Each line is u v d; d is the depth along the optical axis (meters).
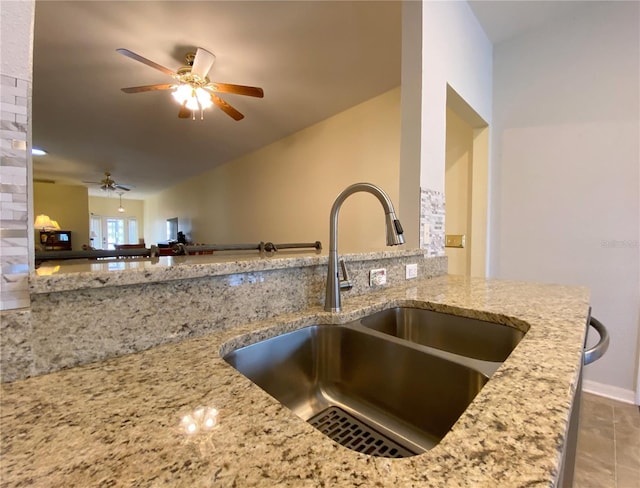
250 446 0.34
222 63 2.35
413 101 1.57
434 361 0.68
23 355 0.49
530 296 1.15
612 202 1.93
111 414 0.40
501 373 0.51
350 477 0.29
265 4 1.75
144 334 0.62
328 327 0.90
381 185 2.87
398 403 0.75
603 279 1.97
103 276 0.56
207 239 6.04
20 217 0.49
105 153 4.67
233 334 0.72
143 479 0.29
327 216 3.43
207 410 0.41
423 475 0.29
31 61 0.49
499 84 2.37
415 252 1.48
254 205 4.64
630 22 1.86
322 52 2.21
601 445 1.51
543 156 2.18
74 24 1.90
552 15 2.06
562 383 0.47
